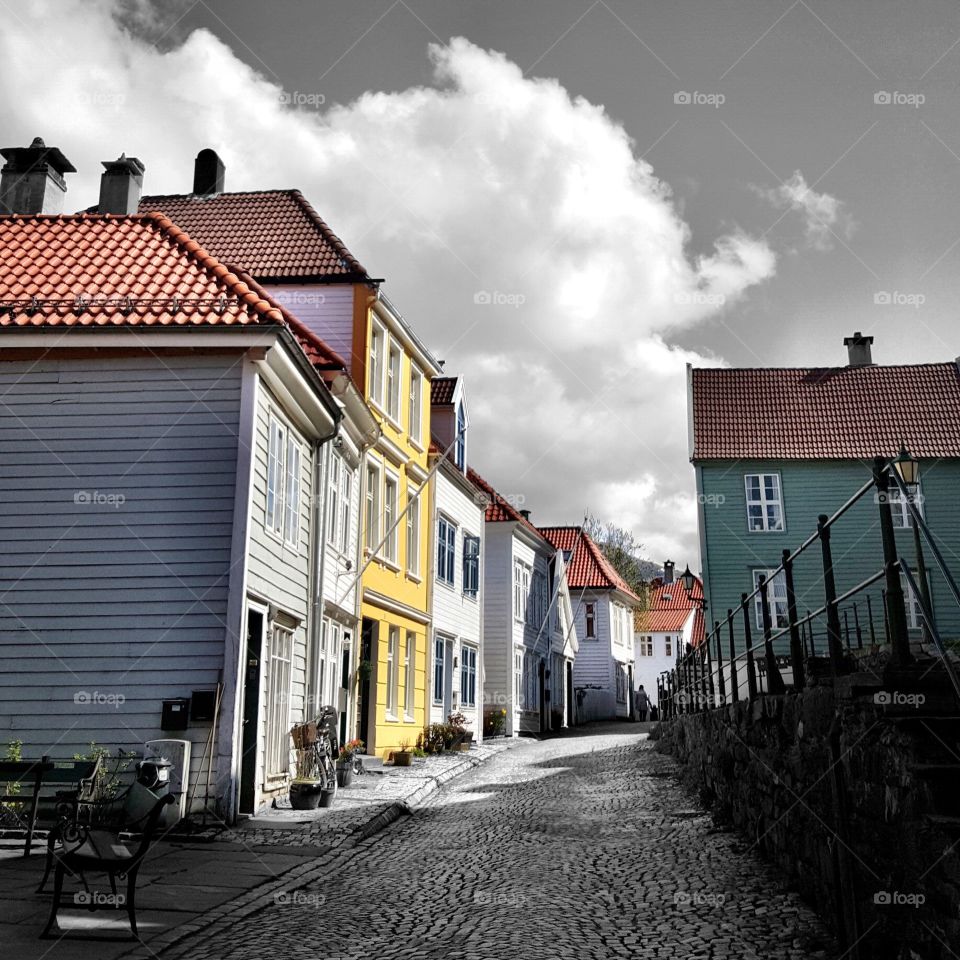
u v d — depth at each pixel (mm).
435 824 13211
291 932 7191
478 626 29875
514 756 24781
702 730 14523
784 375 33531
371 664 20797
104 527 12625
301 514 15742
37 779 9883
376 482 20891
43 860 9516
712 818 12000
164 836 11023
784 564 8656
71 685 12211
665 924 7301
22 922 7125
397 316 20969
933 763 5074
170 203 22281
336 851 10656
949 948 4645
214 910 7738
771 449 30797
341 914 7816
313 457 16531
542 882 9039
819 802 7254
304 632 15867
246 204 22047
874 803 5820
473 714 28969
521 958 6410
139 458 12789
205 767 11922
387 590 21406
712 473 30781
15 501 12719
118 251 14516
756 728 9984
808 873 7676
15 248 14578
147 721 12094
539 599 38781
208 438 12789
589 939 6910
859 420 31531
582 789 16375
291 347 13367
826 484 30328
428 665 24359
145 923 7250
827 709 6906
